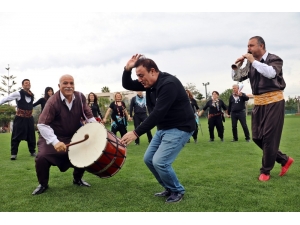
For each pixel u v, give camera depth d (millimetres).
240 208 3383
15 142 7172
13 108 35375
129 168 5699
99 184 4555
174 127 3609
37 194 4074
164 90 3434
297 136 10672
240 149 7996
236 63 4676
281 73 4520
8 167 6078
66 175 5219
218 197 3768
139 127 3414
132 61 3961
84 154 3885
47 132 3998
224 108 10359
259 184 4312
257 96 4691
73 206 3574
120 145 3957
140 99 9734
